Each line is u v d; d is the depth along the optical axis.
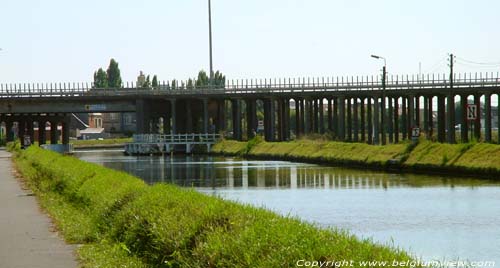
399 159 78.00
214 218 19.86
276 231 16.84
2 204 42.59
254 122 135.88
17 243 27.70
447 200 47.34
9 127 148.75
